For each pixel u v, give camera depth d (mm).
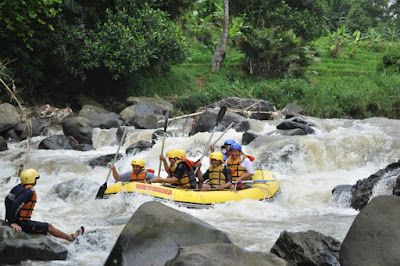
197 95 23859
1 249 4891
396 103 23031
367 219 4535
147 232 4828
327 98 23391
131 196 7465
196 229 4930
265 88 24656
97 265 5133
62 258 5312
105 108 22266
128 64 20672
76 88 22078
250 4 34469
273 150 11766
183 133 16219
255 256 4289
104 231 6141
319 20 35844
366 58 37469
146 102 20312
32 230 5527
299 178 10734
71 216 7473
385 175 8203
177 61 22891
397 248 4152
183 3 23719
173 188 7660
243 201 7801
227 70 29234
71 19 20891
